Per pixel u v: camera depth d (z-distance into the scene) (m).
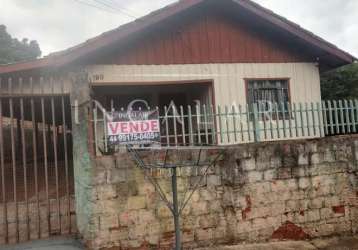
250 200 5.97
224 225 5.79
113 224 5.23
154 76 8.81
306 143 6.42
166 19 8.65
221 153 5.84
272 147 6.17
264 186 6.08
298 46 9.98
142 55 8.77
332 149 6.60
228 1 8.91
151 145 5.59
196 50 9.16
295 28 9.27
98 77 8.44
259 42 9.71
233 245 5.80
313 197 6.39
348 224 6.59
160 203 5.48
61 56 7.63
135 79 8.67
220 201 5.79
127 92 10.09
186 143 6.26
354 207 6.68
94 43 7.86
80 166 5.37
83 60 8.31
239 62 9.47
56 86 8.15
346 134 7.06
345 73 14.20
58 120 13.72
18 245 5.19
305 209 6.32
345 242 6.28
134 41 8.72
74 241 5.35
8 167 11.77
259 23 9.45
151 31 8.84
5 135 15.95
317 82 10.15
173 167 4.69
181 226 5.56
